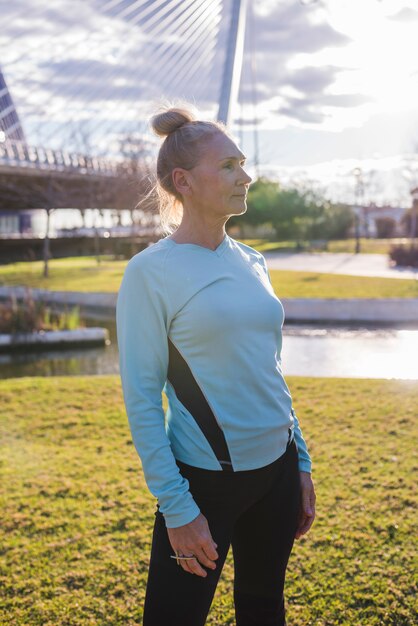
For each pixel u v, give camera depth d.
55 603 2.77
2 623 2.63
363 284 17.83
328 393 6.27
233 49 43.41
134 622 2.64
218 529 1.70
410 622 2.57
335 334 12.10
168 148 1.74
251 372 1.69
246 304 1.68
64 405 6.12
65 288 19.95
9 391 6.78
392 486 3.85
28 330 11.45
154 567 1.70
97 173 35.34
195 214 1.74
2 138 35.38
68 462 4.49
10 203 45.59
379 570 2.93
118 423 5.46
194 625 1.68
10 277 25.25
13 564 3.10
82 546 3.26
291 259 30.62
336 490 3.82
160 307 1.65
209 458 1.68
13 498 3.85
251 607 1.85
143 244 37.56
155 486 1.61
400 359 9.56
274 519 1.79
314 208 47.72
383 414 5.41
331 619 2.60
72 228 49.47
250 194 47.62
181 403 1.71
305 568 2.97
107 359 10.59
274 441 1.74
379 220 50.72
